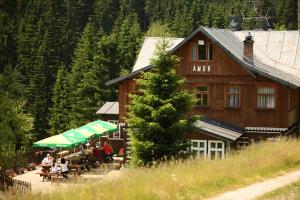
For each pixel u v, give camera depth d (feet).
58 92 274.36
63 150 155.74
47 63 319.06
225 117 136.26
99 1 453.17
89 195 60.59
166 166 80.18
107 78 261.24
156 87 105.09
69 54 367.25
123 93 145.28
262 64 144.87
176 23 397.19
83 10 440.45
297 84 136.05
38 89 301.63
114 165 128.47
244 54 140.87
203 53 137.18
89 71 264.72
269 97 133.90
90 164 131.03
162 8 487.61
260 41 161.89
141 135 104.01
